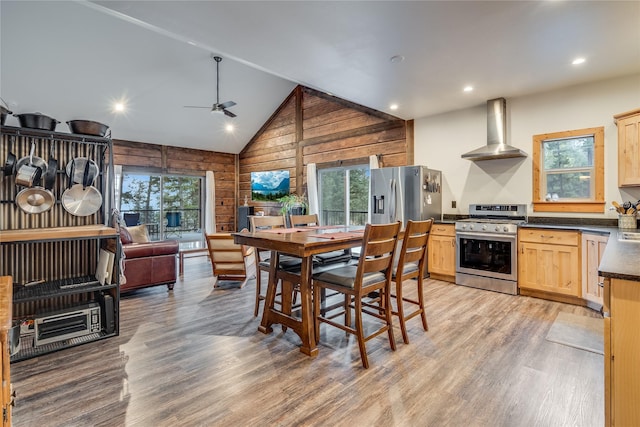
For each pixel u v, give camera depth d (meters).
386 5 2.43
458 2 2.38
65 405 1.81
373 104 4.71
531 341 2.61
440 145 5.13
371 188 5.13
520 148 4.37
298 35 2.87
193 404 1.82
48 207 2.76
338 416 1.72
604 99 3.80
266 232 2.91
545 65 3.43
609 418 1.28
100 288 2.68
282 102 7.70
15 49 4.62
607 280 1.36
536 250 3.74
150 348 2.52
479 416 1.72
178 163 8.17
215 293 4.05
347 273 2.46
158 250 4.06
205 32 2.82
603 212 3.79
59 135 2.67
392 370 2.18
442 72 3.62
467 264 4.28
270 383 2.03
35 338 2.45
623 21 2.60
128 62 5.38
